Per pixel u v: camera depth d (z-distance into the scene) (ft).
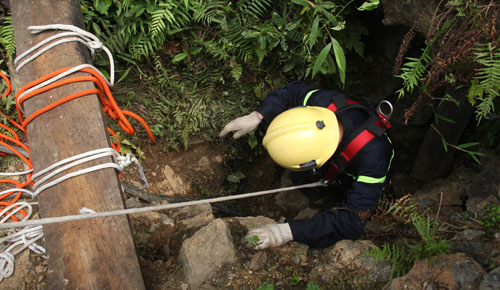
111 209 5.11
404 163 12.63
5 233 6.86
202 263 6.77
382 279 6.70
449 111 9.52
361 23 10.53
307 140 7.62
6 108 8.03
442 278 5.91
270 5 9.73
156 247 7.61
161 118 9.89
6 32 7.73
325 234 7.55
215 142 11.00
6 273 6.34
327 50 7.06
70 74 5.51
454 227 7.45
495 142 10.46
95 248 4.93
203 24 9.46
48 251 4.98
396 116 12.01
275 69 10.69
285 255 7.48
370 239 7.75
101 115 5.51
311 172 10.84
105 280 4.84
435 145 10.53
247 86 10.62
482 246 6.55
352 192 7.73
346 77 11.90
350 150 7.81
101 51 8.59
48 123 5.31
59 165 5.08
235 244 7.57
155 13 8.36
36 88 5.35
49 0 5.83
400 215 7.02
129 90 9.42
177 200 9.76
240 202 12.36
